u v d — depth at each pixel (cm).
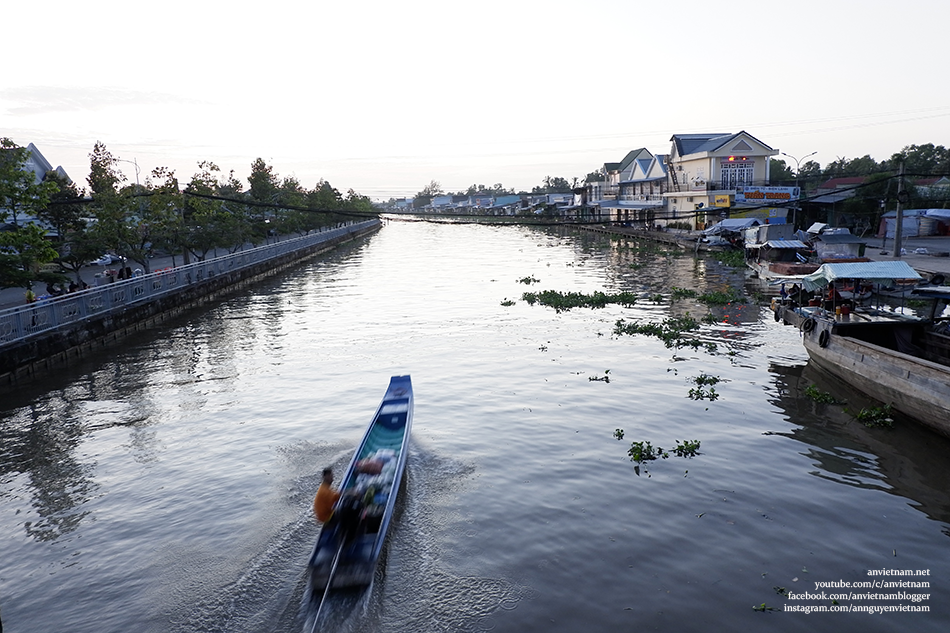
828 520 1093
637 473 1276
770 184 7469
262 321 2977
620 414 1606
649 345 2306
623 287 3753
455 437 1470
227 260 4091
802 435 1457
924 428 1466
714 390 1781
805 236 4606
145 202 3706
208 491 1242
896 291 2644
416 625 834
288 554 1007
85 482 1302
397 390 1568
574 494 1191
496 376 1950
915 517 1101
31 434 1575
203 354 2347
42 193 2205
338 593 873
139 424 1625
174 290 3244
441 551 1002
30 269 2227
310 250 6378
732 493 1190
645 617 849
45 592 944
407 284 4103
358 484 1081
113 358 2317
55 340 2239
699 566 964
